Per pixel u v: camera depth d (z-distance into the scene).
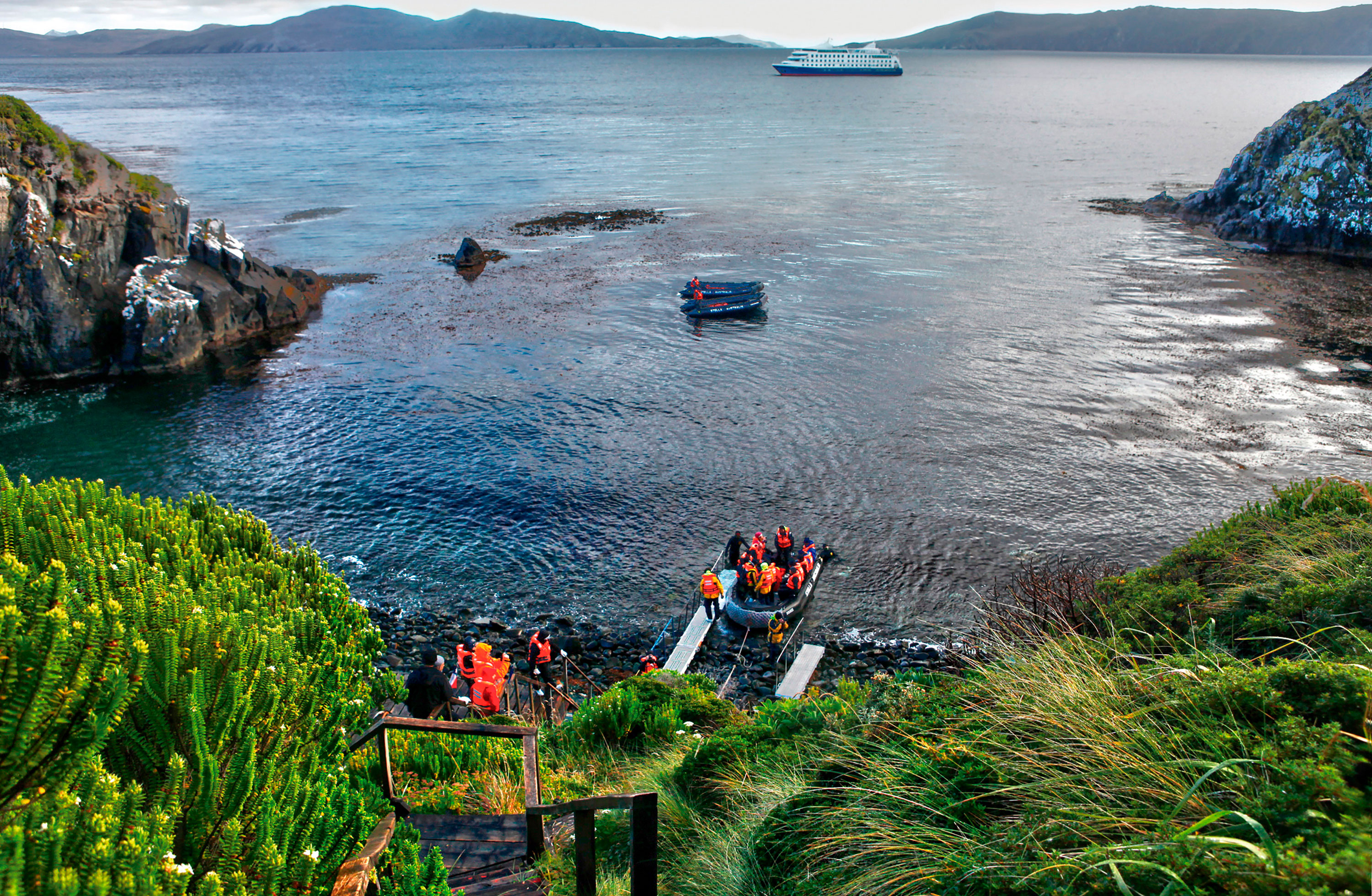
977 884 3.77
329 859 3.90
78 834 2.82
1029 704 5.03
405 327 43.22
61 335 36.56
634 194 80.06
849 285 49.72
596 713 10.19
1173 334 39.97
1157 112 175.00
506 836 6.08
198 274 41.03
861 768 5.39
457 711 12.36
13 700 3.06
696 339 40.72
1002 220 67.38
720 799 6.55
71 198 37.41
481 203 76.50
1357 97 61.06
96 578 5.54
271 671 4.50
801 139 122.69
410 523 24.78
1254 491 25.33
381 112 173.38
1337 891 2.67
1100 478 26.48
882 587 21.66
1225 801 3.53
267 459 28.67
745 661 19.22
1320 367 35.25
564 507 25.53
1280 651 6.35
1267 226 60.91
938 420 31.02
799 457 28.39
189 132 134.50
